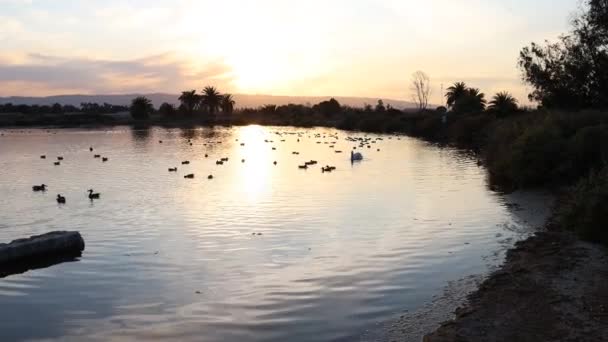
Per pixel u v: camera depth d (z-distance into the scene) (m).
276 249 18.31
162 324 12.15
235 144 78.31
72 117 181.38
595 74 52.22
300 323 11.95
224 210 25.67
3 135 112.06
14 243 17.77
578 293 12.89
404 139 88.31
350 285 14.39
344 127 132.75
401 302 13.07
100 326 12.20
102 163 50.81
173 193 31.41
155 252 18.23
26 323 12.52
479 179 36.97
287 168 45.12
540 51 55.78
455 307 12.60
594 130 31.17
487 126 70.44
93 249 18.81
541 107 57.06
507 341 10.48
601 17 51.28
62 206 27.53
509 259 16.38
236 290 14.20
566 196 25.33
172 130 136.50
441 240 19.16
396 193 30.78
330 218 23.52
